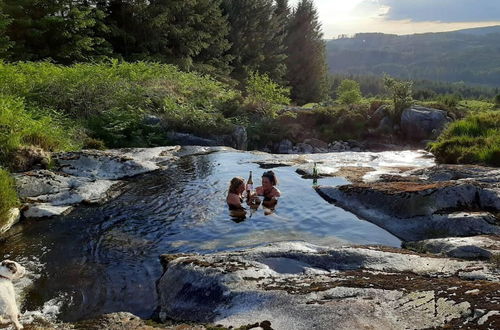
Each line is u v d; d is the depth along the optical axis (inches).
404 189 291.6
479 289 144.6
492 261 185.3
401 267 186.1
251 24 1696.6
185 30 1269.7
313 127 903.7
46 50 870.4
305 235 252.4
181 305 171.2
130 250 236.8
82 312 176.6
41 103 558.9
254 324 139.5
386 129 864.9
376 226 267.0
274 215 285.9
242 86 1558.8
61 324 157.9
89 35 1037.8
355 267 189.0
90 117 577.9
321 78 2194.9
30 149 370.9
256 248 212.2
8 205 277.0
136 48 1186.6
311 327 133.0
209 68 1328.7
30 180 329.1
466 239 217.8
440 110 864.9
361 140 856.9
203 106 764.0
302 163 430.6
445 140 465.7
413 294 147.3
